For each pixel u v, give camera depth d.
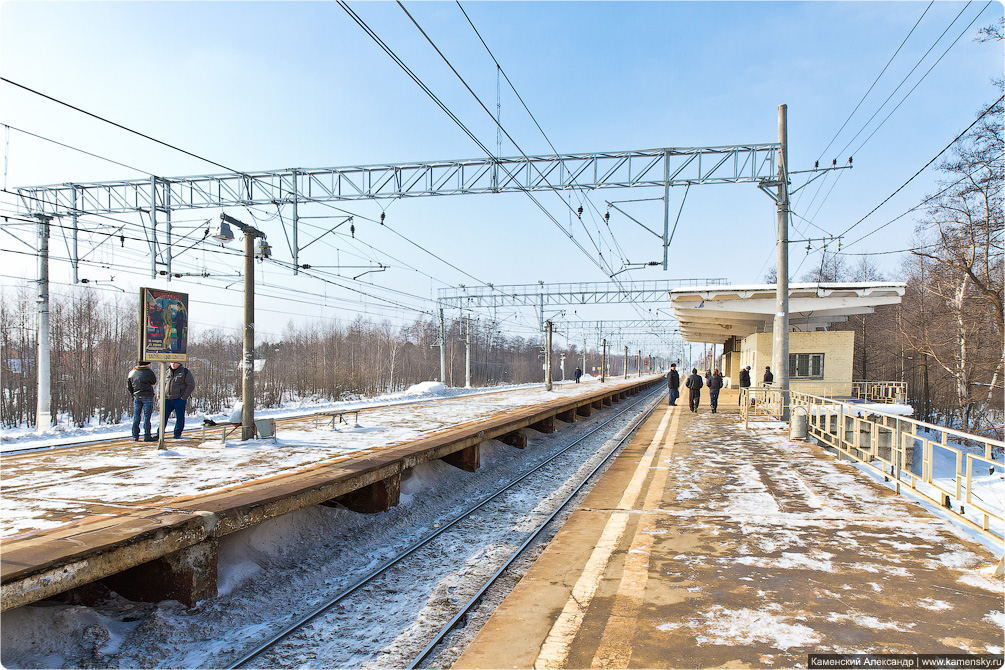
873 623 3.58
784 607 3.83
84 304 26.69
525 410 15.81
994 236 21.05
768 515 6.09
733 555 4.88
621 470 8.93
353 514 7.27
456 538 6.76
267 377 35.09
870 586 4.16
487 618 4.53
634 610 3.87
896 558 4.73
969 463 5.41
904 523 5.74
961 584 4.18
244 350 9.77
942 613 3.71
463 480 9.96
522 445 13.86
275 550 5.88
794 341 23.03
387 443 9.32
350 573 5.80
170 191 14.50
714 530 5.61
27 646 3.87
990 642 3.32
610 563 4.78
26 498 5.45
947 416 32.69
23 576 3.44
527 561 5.84
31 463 7.55
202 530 4.71
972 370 25.95
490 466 11.52
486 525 7.28
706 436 12.52
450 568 5.75
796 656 3.19
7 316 24.91
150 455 8.23
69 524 4.47
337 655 4.04
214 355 41.03
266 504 5.43
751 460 9.38
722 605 3.89
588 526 5.95
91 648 3.97
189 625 4.40
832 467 8.71
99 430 13.77
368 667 3.83
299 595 5.26
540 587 4.38
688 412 19.08
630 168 12.91
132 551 4.14
